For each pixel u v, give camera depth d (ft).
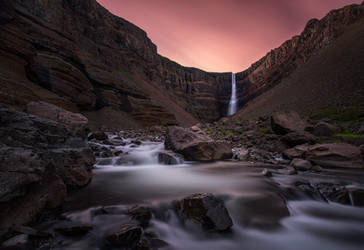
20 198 12.25
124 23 334.24
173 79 481.05
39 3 152.05
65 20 197.88
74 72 102.47
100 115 116.16
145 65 359.25
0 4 86.53
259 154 44.62
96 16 264.31
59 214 14.58
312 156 36.32
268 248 13.50
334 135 52.29
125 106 146.82
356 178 26.73
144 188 21.48
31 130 17.17
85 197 18.20
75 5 228.63
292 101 227.40
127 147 50.96
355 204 19.12
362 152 36.24
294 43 468.75
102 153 38.63
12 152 12.35
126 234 11.75
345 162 33.04
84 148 23.97
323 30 380.17
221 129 87.15
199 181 24.59
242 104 551.18
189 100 496.64
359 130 54.60
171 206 16.76
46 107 39.73
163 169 32.48
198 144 40.57
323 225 15.99
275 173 29.19
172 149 44.04
